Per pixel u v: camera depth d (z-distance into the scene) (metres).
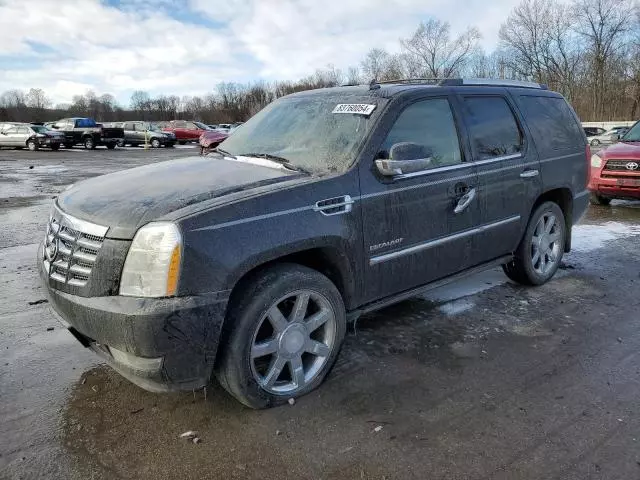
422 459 2.50
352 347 3.68
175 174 3.28
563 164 4.89
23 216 8.73
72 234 2.72
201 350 2.53
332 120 3.60
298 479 2.38
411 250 3.50
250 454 2.55
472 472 2.41
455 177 3.75
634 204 9.70
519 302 4.55
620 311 4.34
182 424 2.80
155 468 2.46
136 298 2.45
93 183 3.31
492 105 4.28
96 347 2.77
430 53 61.31
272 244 2.71
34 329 3.99
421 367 3.40
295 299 2.94
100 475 2.41
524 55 57.81
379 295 3.45
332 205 3.01
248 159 3.58
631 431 2.70
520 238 4.56
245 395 2.78
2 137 30.00
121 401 3.01
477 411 2.90
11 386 3.17
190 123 38.19
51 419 2.84
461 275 4.05
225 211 2.62
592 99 55.03
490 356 3.55
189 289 2.47
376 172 3.27
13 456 2.53
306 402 2.99
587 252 6.13
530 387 3.15
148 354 2.44
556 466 2.45
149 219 2.54
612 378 3.25
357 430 2.73
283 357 2.91
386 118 3.42
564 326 4.04
